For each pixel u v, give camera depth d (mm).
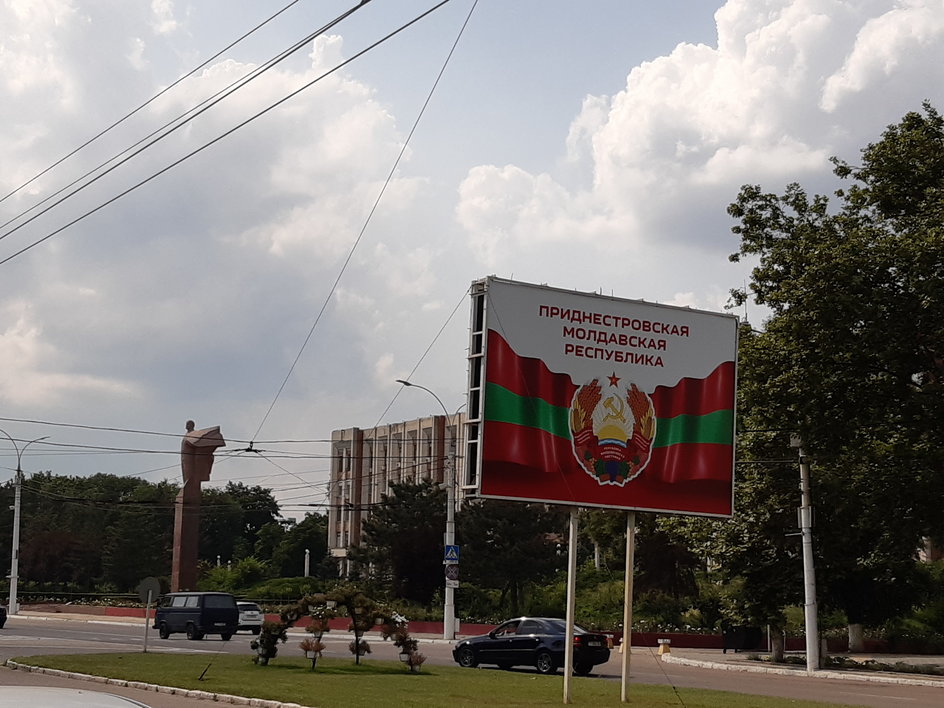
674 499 22125
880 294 29391
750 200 37094
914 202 32938
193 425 71000
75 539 94562
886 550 33688
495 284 21234
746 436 36406
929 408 30000
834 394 31203
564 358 21547
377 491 110188
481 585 59812
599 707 20078
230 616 45844
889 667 36031
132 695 22250
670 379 22438
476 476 20703
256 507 129125
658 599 57812
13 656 32000
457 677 27203
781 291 31531
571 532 21453
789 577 37344
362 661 31578
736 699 22219
